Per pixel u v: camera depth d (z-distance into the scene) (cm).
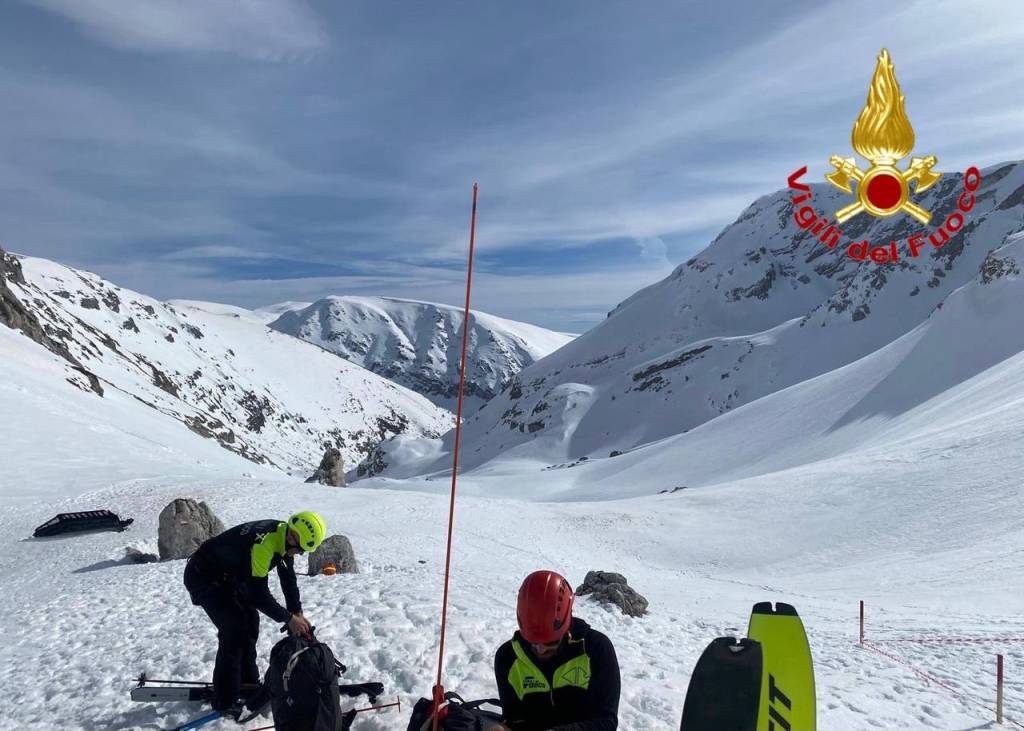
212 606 634
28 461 4491
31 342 9331
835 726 748
